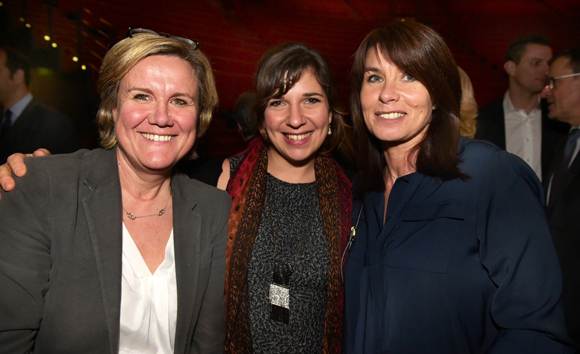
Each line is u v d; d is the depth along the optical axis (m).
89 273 1.08
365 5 17.08
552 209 2.09
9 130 3.52
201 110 1.33
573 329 1.84
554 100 2.34
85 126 4.81
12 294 0.99
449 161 1.24
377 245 1.36
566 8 15.02
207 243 1.31
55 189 1.08
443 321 1.15
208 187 1.41
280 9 16.33
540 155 3.02
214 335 1.37
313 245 1.59
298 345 1.50
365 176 1.53
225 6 14.14
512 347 1.04
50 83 4.77
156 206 1.28
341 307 1.56
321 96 1.54
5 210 1.02
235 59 12.20
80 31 6.42
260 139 1.78
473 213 1.17
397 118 1.27
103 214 1.13
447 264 1.15
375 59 1.28
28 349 1.05
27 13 6.77
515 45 3.08
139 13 10.64
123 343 1.17
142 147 1.15
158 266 1.24
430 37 1.21
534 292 1.04
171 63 1.16
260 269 1.54
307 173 1.70
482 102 11.71
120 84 1.15
